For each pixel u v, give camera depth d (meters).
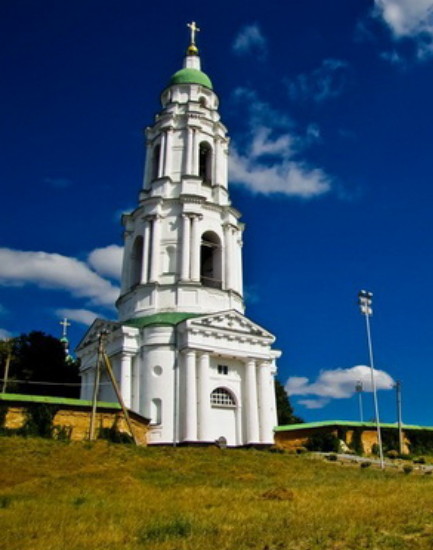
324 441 48.81
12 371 63.94
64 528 15.48
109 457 32.16
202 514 17.14
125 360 46.59
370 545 13.15
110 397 48.00
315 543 13.38
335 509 17.30
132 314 50.66
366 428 51.91
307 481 27.73
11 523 16.44
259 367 49.06
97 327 52.50
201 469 30.42
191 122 57.78
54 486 24.61
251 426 46.62
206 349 46.25
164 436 43.62
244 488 24.66
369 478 29.75
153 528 15.00
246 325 49.12
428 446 55.16
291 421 74.50
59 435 39.06
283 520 15.78
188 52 65.25
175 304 49.19
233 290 52.12
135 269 55.03
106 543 13.73
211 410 46.34
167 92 61.81
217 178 57.12
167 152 56.66
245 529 14.69
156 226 52.44
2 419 37.94
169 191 54.59
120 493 22.81
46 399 39.72
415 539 13.67
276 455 38.09
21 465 28.69
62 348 68.06
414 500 18.84
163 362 45.81
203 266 56.09
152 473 28.69
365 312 44.47
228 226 54.28
